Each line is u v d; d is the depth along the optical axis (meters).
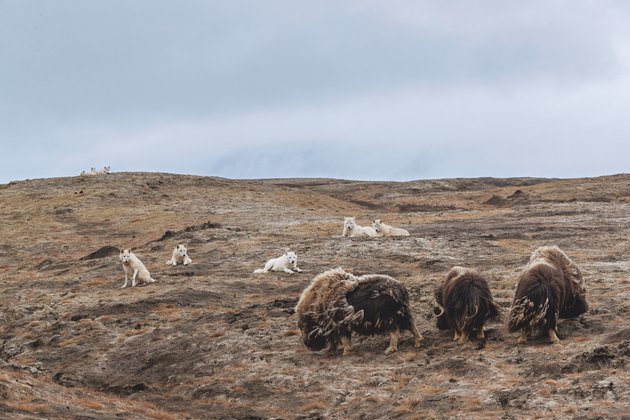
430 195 85.25
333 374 16.17
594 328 16.75
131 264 29.27
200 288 27.67
